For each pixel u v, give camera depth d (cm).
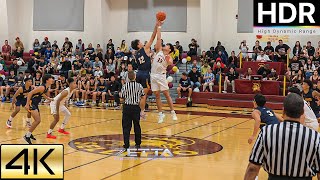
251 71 1833
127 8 2367
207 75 1878
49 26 2428
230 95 1791
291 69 1806
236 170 661
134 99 795
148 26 2330
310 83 736
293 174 300
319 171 303
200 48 2231
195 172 642
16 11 2452
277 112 1588
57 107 907
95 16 2342
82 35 2386
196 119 1332
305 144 295
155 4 2311
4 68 2136
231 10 2173
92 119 1280
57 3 2411
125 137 799
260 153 311
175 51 1994
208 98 1817
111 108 1645
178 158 745
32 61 2086
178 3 2280
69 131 1031
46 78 866
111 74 1864
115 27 2395
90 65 2022
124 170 643
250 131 1085
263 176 626
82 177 594
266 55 1942
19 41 2331
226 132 1063
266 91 1759
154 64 1109
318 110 734
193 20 2264
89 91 1797
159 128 1112
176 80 1978
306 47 1922
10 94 1962
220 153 797
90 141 896
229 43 2183
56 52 2195
